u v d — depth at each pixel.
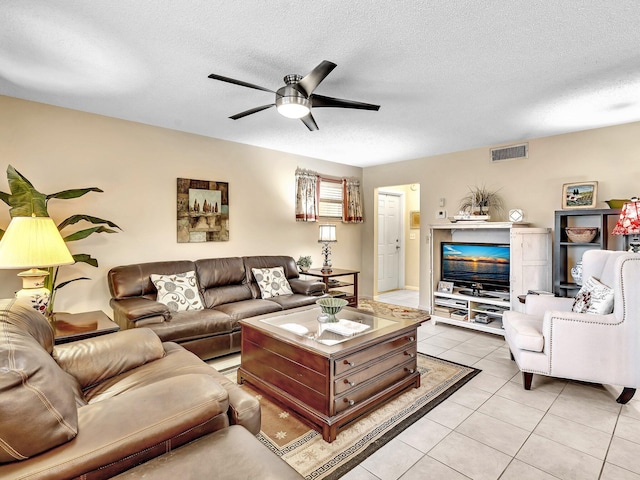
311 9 1.84
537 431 2.17
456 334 4.24
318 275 4.88
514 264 3.91
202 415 1.24
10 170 2.59
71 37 2.10
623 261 2.47
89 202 3.49
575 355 2.57
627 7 1.82
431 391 2.70
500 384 2.83
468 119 3.63
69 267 3.39
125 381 1.85
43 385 1.03
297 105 2.45
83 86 2.84
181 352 2.26
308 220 5.41
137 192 3.80
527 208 4.39
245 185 4.74
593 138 3.92
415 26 2.00
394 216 7.47
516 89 2.87
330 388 2.08
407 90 2.90
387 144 4.69
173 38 2.12
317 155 5.42
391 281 7.41
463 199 4.99
